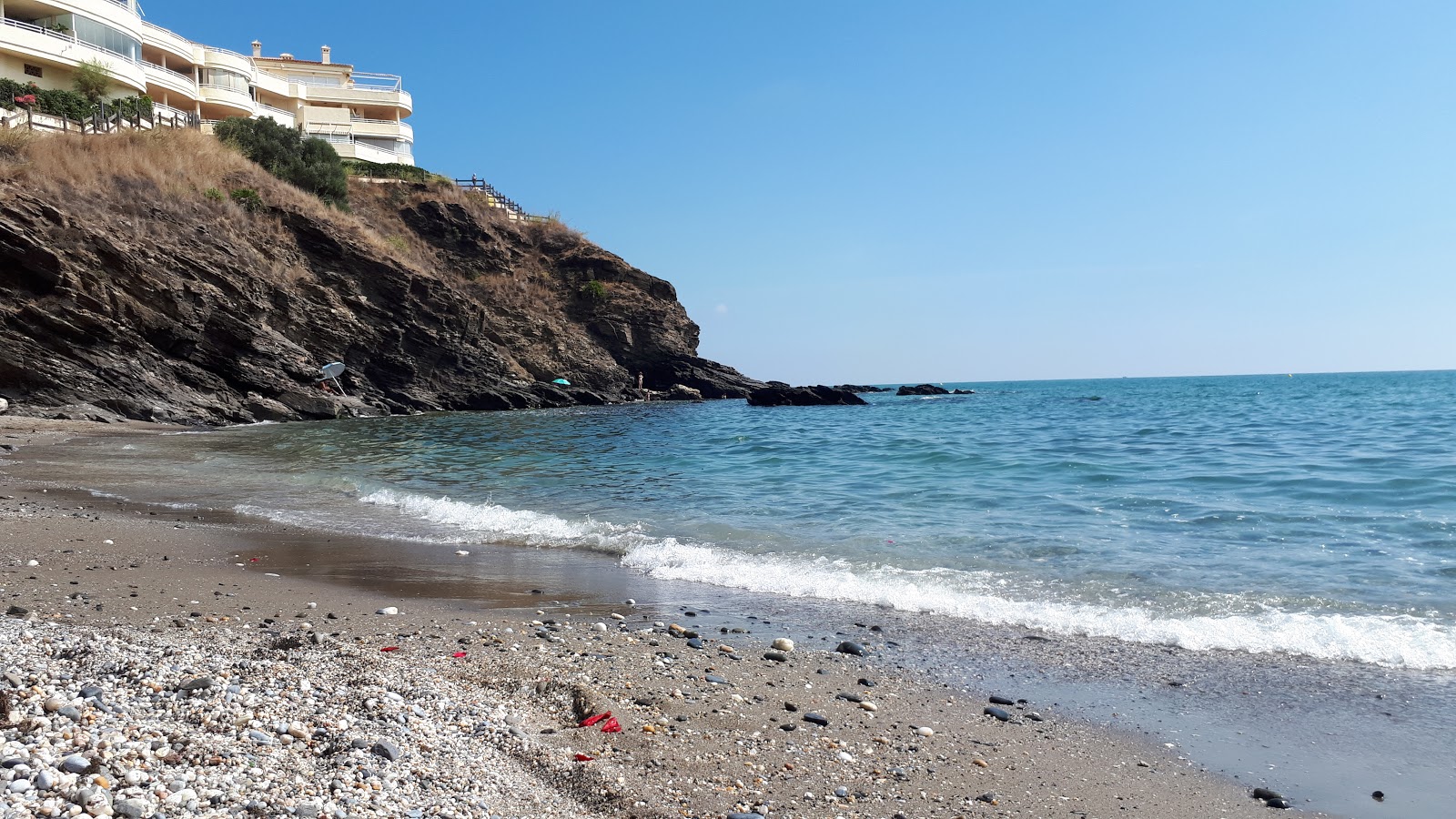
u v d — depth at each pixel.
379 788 3.98
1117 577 9.65
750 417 49.25
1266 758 5.14
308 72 76.38
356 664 5.89
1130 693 6.23
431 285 54.75
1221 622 7.79
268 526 12.94
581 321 74.00
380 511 14.73
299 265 48.19
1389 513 13.30
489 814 3.96
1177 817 4.41
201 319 39.31
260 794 3.75
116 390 35.12
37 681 4.80
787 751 5.10
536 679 6.03
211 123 58.72
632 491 17.80
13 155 36.16
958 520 13.80
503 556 11.13
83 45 47.78
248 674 5.38
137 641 6.21
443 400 54.97
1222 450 24.45
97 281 34.91
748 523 13.66
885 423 42.41
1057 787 4.75
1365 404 51.78
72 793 3.44
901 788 4.67
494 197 79.88
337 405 44.47
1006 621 8.10
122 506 14.15
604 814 4.17
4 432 27.22
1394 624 7.58
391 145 77.31
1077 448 26.50
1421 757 5.10
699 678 6.34
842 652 7.19
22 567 9.13
